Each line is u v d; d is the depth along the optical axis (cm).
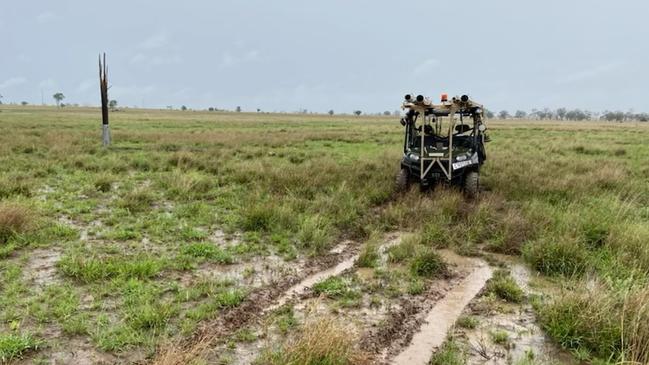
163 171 1398
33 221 741
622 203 891
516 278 608
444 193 974
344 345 402
